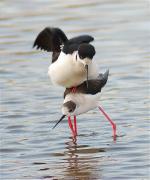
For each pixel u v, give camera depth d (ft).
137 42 70.95
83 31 74.84
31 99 55.06
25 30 75.97
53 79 45.85
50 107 52.85
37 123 49.21
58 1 88.17
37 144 44.80
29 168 40.37
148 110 50.78
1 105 53.67
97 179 38.09
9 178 38.75
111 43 70.95
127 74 60.95
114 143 44.24
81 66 43.88
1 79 60.95
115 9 84.38
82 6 85.76
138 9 84.12
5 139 45.88
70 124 46.47
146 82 58.44
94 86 45.55
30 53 68.74
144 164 40.06
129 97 54.44
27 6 85.71
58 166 40.52
